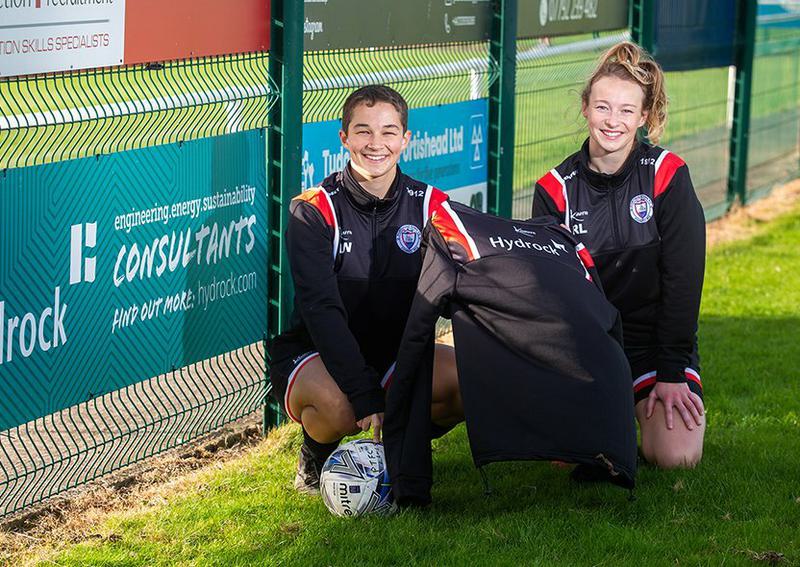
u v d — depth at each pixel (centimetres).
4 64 352
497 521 379
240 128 456
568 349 366
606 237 426
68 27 373
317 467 413
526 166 687
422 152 571
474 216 388
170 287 431
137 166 408
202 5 428
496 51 625
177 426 457
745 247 880
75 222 386
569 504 398
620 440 365
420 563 347
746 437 473
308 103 489
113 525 383
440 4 569
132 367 419
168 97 420
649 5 778
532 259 378
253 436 484
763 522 379
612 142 417
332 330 381
